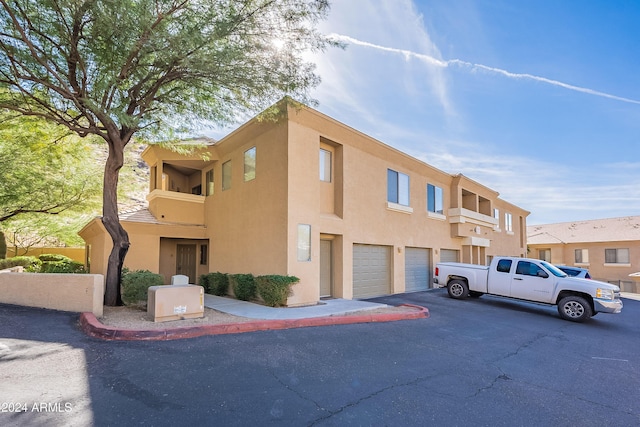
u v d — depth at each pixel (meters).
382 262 14.91
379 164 14.72
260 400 4.08
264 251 11.54
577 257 35.84
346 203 12.85
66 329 6.57
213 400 4.01
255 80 8.82
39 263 20.39
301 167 11.22
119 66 8.34
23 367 4.71
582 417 4.23
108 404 3.79
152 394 4.09
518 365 6.17
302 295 10.78
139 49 7.57
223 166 14.66
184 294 7.77
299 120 11.27
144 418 3.53
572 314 11.17
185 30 7.56
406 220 16.14
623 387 5.38
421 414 3.99
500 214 27.45
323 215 11.95
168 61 8.09
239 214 13.11
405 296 14.62
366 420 3.75
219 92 9.74
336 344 6.59
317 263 11.41
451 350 6.79
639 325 11.25
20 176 14.02
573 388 5.21
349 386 4.66
